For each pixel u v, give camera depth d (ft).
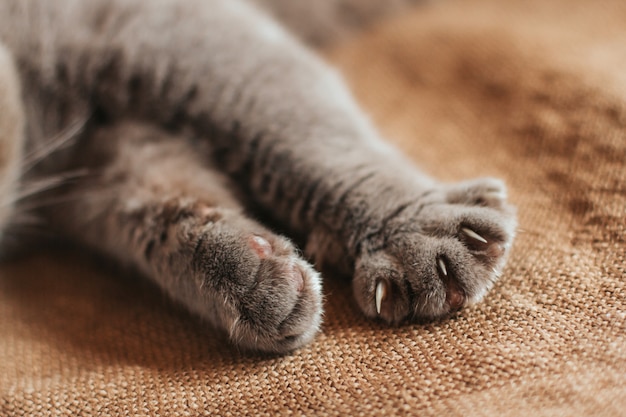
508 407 0.95
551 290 1.05
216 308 1.06
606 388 0.96
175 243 1.10
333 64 1.47
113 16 1.19
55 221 1.27
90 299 1.20
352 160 1.12
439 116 1.34
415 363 1.00
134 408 1.01
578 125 1.22
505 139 1.27
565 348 0.99
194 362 1.05
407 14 1.57
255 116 1.14
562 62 1.31
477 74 1.37
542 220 1.13
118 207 1.18
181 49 1.18
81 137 1.23
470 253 1.04
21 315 1.18
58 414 1.02
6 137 1.14
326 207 1.10
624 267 1.05
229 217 1.10
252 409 0.99
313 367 1.02
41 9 1.19
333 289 1.10
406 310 1.04
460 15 1.51
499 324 1.02
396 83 1.42
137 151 1.20
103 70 1.19
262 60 1.19
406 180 1.11
